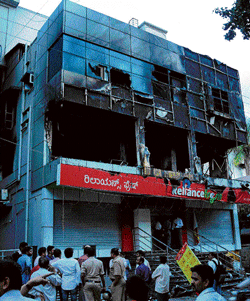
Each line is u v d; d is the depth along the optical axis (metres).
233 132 22.02
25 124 17.61
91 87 15.77
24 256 7.49
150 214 18.22
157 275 7.84
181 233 18.12
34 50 18.19
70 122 16.73
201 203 20.16
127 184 15.28
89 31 16.56
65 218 14.86
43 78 16.50
